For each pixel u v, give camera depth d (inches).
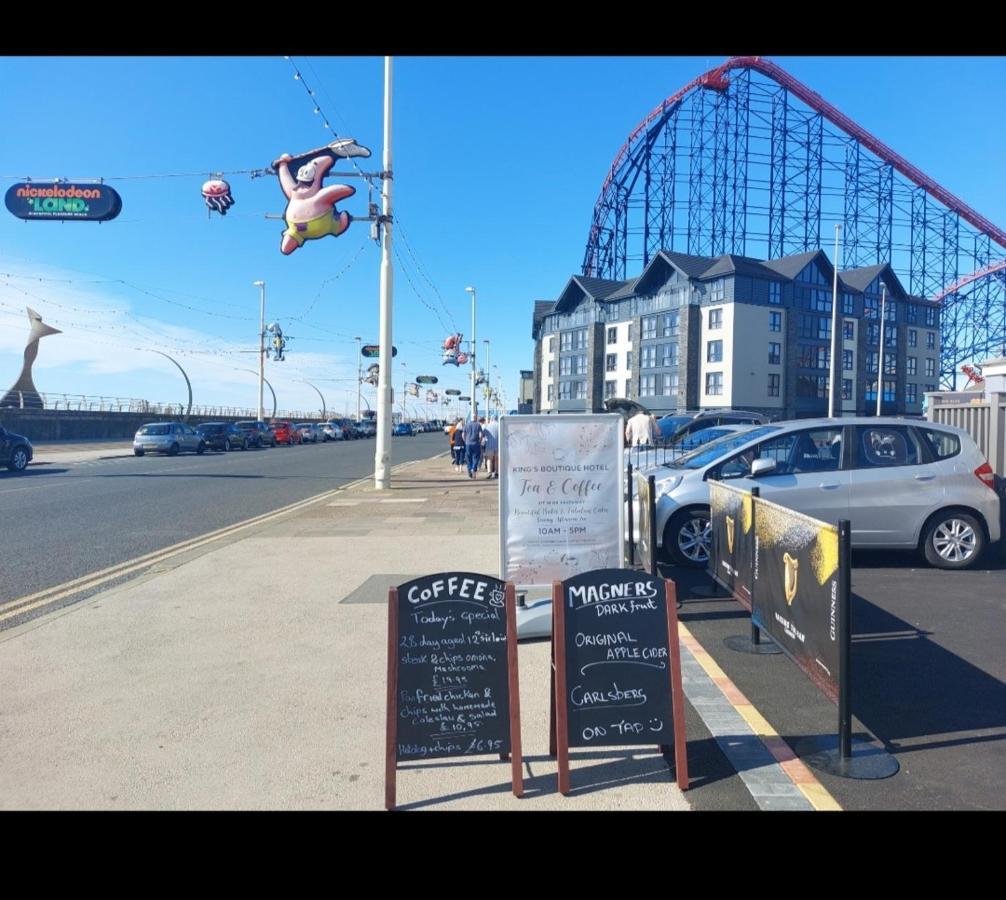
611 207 3149.6
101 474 965.2
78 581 325.4
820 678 168.2
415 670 143.6
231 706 186.7
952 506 331.6
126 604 281.4
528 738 169.3
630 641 149.5
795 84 2541.8
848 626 155.1
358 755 161.2
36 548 406.3
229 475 946.1
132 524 498.0
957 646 233.6
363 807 140.9
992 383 498.6
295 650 228.1
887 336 2837.1
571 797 143.8
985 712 184.7
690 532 332.8
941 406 439.2
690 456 365.1
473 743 144.7
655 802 141.9
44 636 242.2
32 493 708.7
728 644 237.0
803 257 2618.1
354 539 420.8
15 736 170.4
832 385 1710.1
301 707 186.1
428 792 145.8
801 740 168.7
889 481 328.5
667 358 2726.4
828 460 332.5
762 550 215.3
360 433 3110.2
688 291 2623.0
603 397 3058.6
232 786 148.5
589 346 3070.9
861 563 351.6
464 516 520.4
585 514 244.4
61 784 149.4
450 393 3668.8
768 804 140.9
